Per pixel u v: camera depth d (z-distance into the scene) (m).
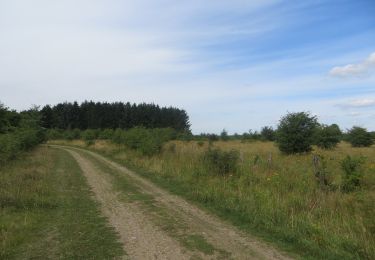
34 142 33.88
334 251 7.37
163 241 8.20
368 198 9.51
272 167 16.86
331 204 10.06
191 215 10.80
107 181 17.70
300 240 8.05
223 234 8.80
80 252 7.40
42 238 8.33
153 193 14.54
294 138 26.58
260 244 8.06
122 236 8.56
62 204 12.07
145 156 26.33
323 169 13.11
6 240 7.86
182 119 114.25
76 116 108.38
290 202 10.70
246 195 12.06
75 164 25.80
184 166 19.28
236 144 42.22
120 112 108.19
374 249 7.16
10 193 12.00
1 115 30.72
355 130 39.22
